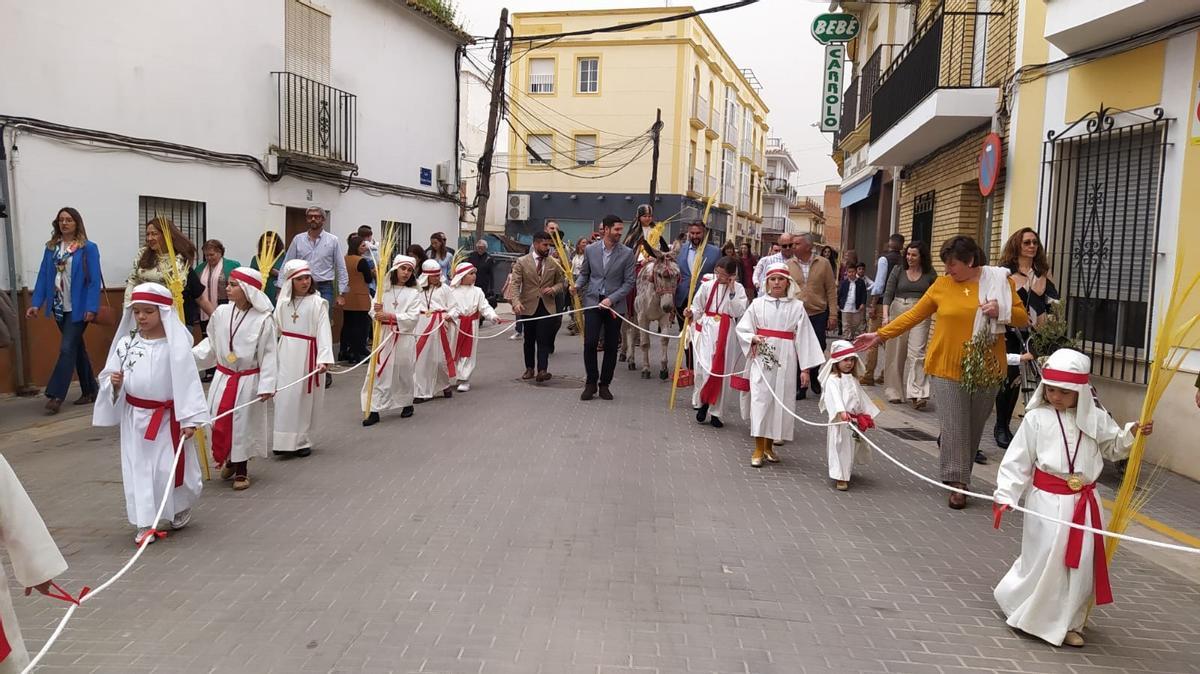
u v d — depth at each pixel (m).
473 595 4.56
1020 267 7.55
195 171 12.05
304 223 14.82
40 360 10.02
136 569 4.89
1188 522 6.09
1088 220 8.66
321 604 4.43
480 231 18.83
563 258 12.40
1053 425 4.24
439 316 10.21
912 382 10.52
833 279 11.07
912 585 4.86
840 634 4.20
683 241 13.17
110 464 7.23
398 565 4.97
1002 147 10.36
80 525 5.68
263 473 6.98
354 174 15.98
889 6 17.66
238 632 4.11
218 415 6.25
